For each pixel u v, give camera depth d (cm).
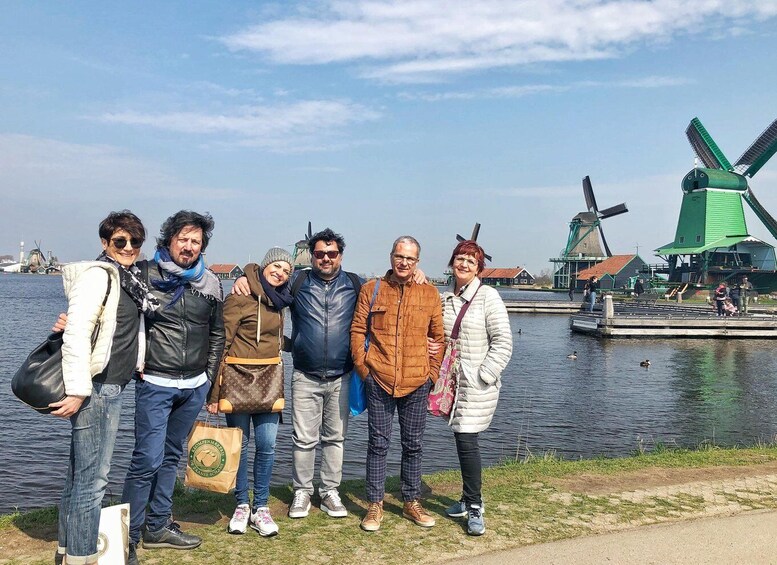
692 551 425
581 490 574
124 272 351
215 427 425
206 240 397
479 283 482
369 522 458
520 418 1464
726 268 6788
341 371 480
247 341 441
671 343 3231
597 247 9738
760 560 411
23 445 1154
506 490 570
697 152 7375
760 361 2553
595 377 2120
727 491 573
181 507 507
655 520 491
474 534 452
